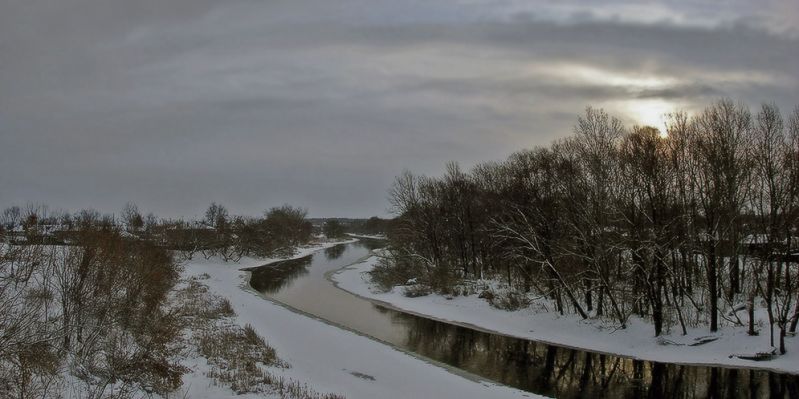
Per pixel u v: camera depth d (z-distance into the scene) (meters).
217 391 14.77
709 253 28.03
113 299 18.06
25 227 21.78
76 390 11.61
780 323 25.48
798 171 25.53
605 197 31.30
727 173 27.45
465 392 20.22
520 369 25.62
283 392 15.84
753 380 23.39
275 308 38.53
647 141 29.28
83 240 18.23
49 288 16.30
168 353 17.61
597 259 31.67
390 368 23.03
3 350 10.62
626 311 32.62
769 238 26.48
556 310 36.28
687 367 25.44
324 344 26.88
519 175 40.69
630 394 21.88
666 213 29.00
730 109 28.75
